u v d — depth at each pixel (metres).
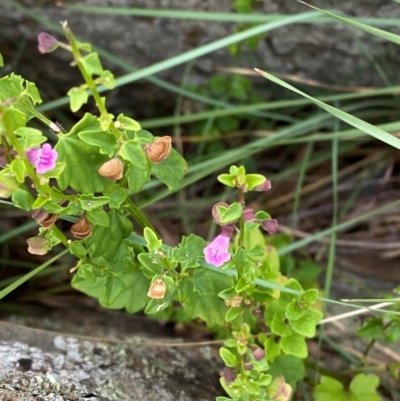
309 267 0.47
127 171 0.33
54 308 0.49
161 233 0.53
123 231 0.35
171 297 0.35
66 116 0.57
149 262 0.34
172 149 0.35
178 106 0.53
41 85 0.56
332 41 0.49
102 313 0.48
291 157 0.59
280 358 0.38
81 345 0.39
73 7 0.46
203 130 0.56
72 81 0.55
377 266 0.52
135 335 0.44
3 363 0.36
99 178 0.32
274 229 0.34
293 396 0.40
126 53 0.52
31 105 0.32
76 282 0.37
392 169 0.56
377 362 0.43
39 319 0.46
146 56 0.52
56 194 0.32
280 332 0.35
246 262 0.33
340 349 0.43
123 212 0.35
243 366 0.34
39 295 0.50
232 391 0.34
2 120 0.29
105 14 0.50
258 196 0.56
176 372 0.39
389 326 0.38
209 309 0.37
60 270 0.51
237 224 0.36
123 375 0.37
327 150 0.55
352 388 0.39
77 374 0.36
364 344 0.45
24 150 0.30
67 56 0.52
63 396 0.34
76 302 0.49
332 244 0.45
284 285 0.36
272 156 0.59
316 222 0.55
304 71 0.52
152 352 0.41
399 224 0.54
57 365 0.37
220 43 0.42
